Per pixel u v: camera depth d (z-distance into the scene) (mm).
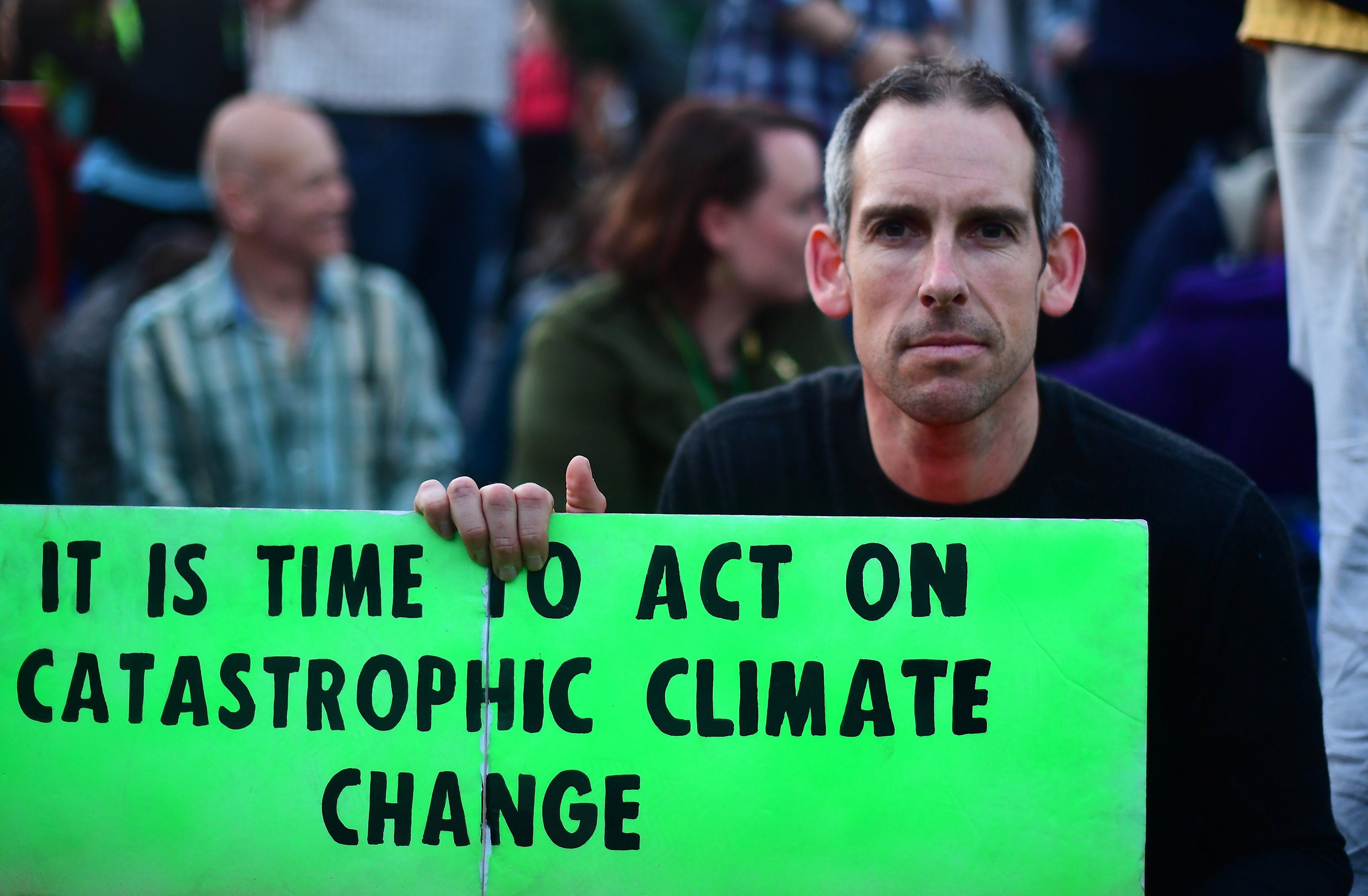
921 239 1820
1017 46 6219
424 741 1815
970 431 1896
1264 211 4438
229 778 1819
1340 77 2129
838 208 1972
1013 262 1814
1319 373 2197
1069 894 1776
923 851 1789
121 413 3939
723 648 1817
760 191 3168
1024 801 1788
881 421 1975
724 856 1798
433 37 5258
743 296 3254
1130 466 1933
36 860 1817
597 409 3178
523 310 5344
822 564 1819
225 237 5098
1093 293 5320
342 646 1826
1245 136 5199
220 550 1835
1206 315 3467
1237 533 1866
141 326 3953
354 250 5281
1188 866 1976
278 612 1831
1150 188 5504
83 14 5363
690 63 7699
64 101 5824
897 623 1811
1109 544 1796
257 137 3990
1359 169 2117
